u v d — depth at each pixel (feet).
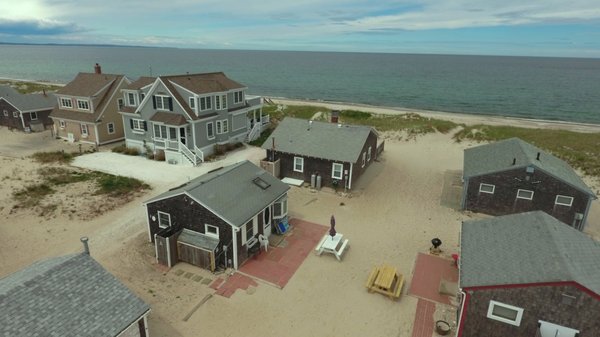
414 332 49.49
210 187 65.10
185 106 114.01
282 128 107.45
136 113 120.98
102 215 79.30
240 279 59.36
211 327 49.60
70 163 111.14
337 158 94.22
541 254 45.06
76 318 37.83
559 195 76.79
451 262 65.46
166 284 57.67
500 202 82.58
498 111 244.42
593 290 38.78
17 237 69.72
